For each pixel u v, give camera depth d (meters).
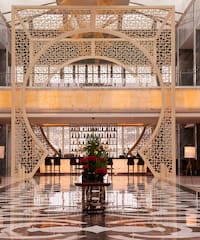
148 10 18.41
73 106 18.36
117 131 26.34
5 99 18.31
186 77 20.53
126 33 18.33
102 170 9.11
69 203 9.89
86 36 21.33
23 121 18.06
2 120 20.16
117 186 14.59
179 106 18.39
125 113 18.41
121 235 6.07
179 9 24.77
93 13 18.17
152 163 18.11
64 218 7.70
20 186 14.62
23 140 17.97
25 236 6.03
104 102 18.41
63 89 18.39
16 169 17.92
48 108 18.33
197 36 21.84
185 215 8.00
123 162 24.28
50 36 18.23
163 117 18.14
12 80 18.08
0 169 23.98
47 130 26.50
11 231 6.42
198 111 18.44
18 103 18.14
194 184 14.64
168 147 18.03
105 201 10.20
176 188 13.79
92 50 18.41
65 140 26.47
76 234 6.16
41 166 24.31
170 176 17.94
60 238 5.88
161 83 18.20
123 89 18.44
